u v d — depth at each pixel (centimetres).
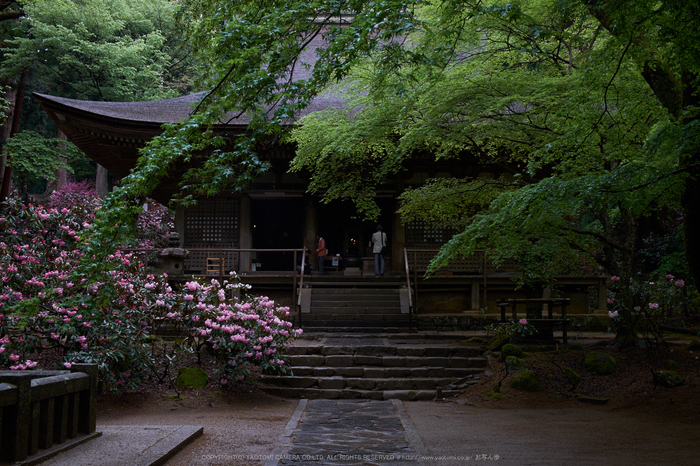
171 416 667
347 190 1336
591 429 609
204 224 1686
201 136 554
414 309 1344
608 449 500
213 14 654
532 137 986
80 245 546
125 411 682
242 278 1402
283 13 534
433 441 543
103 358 681
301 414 704
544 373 878
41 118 2719
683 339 1074
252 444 522
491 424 647
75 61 2375
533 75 912
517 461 454
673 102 703
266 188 1689
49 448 388
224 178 542
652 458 461
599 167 828
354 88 1054
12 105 2198
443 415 714
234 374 800
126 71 2431
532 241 1058
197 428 539
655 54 650
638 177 616
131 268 777
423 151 1473
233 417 677
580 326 1307
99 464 372
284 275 1418
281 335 868
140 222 2256
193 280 888
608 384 834
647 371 845
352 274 1603
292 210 2144
